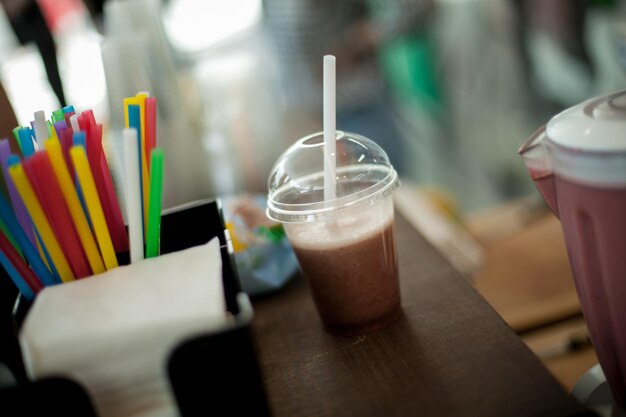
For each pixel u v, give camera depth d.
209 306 0.41
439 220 1.20
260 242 0.63
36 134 0.48
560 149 0.43
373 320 0.54
